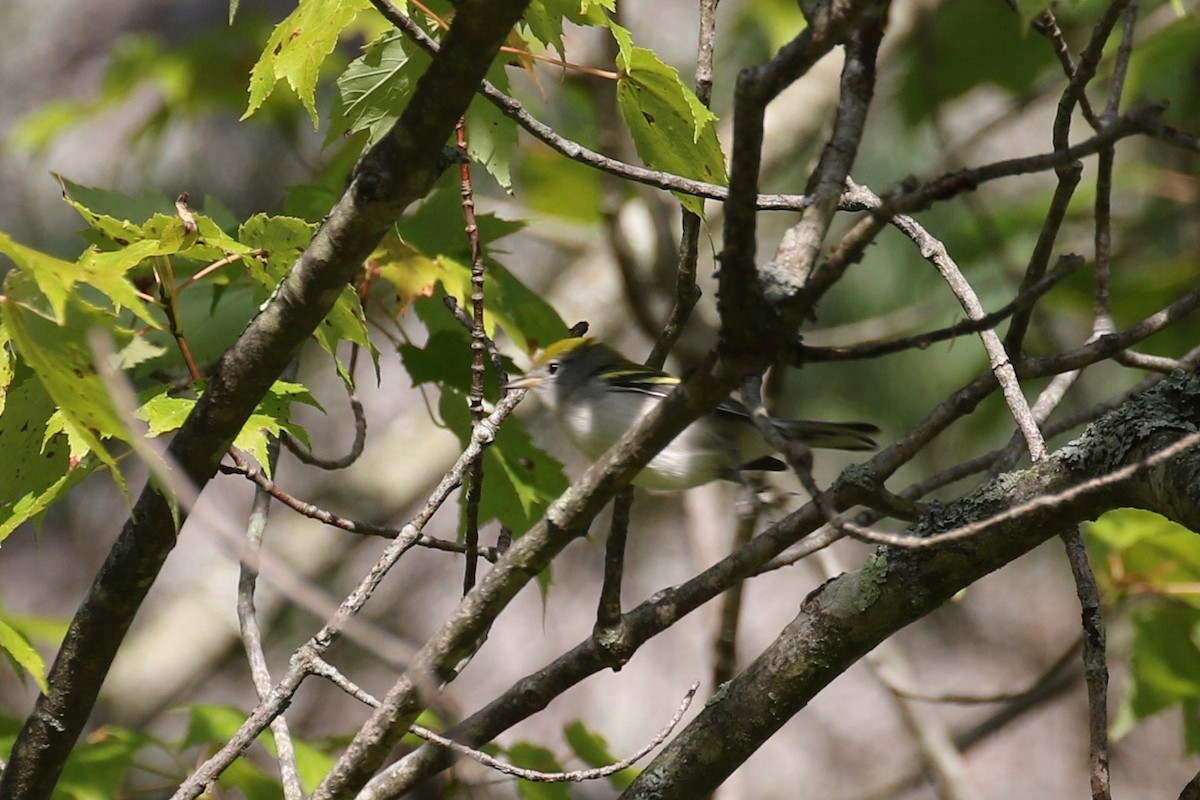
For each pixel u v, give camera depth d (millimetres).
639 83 5375
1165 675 7945
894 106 14992
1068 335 13625
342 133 5992
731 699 4969
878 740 19562
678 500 19750
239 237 5371
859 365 16359
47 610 18312
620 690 19609
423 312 7160
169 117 12070
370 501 13688
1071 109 5016
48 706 5242
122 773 6598
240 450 5797
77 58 18938
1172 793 19984
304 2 5305
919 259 15484
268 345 4777
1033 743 20297
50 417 5375
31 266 3873
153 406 5332
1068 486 4457
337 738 7867
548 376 8930
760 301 3566
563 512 4422
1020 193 15383
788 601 20328
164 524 4988
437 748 5180
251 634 5664
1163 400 4430
